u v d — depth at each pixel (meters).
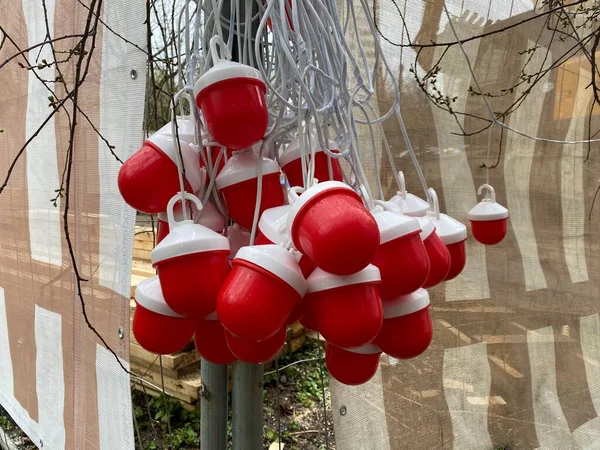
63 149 1.02
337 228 0.41
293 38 0.56
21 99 1.18
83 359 1.02
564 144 1.63
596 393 1.80
